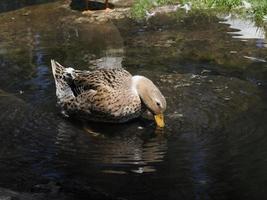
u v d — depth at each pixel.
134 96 7.77
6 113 8.00
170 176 6.36
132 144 7.16
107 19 12.68
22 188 6.08
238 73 9.23
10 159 6.79
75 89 8.19
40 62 10.02
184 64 9.70
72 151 6.98
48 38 11.52
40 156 6.86
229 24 11.91
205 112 7.89
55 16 13.09
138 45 10.83
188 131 7.41
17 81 9.11
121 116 7.79
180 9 13.02
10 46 11.05
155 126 7.66
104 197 5.83
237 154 6.78
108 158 6.78
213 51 10.31
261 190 6.06
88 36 11.56
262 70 9.32
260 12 12.30
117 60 9.99
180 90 8.60
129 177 6.35
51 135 7.42
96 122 7.95
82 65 9.83
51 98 8.50
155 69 9.49
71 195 5.79
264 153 6.77
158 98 7.63
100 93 7.82
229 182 6.22
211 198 5.94
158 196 6.00
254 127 7.40
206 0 13.16
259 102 8.11
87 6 13.35
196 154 6.81
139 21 12.43
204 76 9.12
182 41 10.95
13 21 12.84
